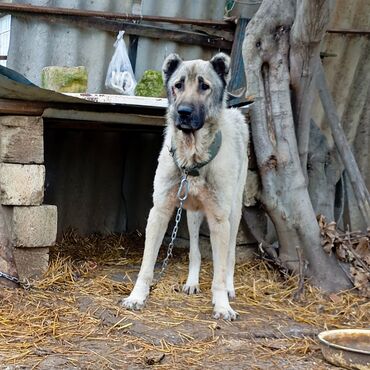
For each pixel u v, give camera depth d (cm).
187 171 355
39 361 303
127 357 311
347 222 511
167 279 409
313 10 399
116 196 510
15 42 449
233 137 371
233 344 330
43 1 450
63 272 400
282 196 426
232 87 475
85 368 300
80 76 425
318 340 339
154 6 475
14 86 357
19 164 382
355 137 539
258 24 424
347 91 531
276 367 312
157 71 453
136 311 354
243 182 399
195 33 484
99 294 375
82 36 461
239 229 443
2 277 371
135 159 509
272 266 438
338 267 420
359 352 308
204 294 390
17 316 339
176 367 306
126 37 471
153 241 363
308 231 421
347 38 525
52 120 443
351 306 392
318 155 478
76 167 495
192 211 379
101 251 464
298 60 421
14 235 383
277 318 366
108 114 421
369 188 539
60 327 333
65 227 493
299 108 430
